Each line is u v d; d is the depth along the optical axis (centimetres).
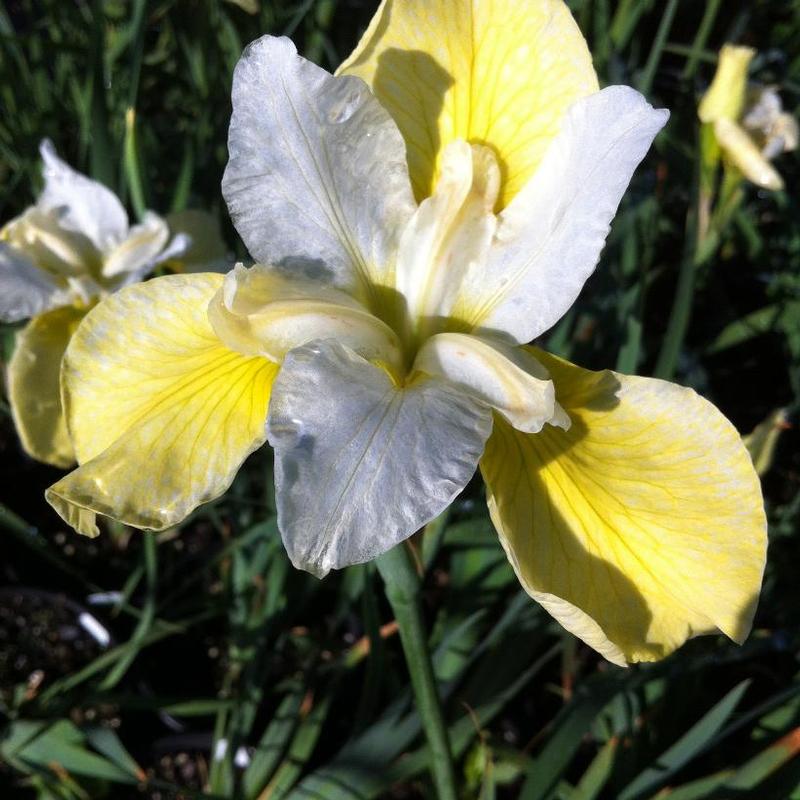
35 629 32
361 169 18
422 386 17
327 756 29
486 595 27
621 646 16
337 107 17
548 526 17
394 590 18
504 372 17
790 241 38
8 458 37
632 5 36
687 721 27
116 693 27
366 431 16
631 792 23
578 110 17
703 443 17
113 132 34
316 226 18
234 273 17
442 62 18
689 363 32
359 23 42
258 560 28
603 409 18
